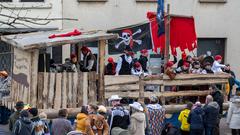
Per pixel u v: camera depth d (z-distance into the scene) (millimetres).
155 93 29062
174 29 30891
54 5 37500
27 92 26938
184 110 27625
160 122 27250
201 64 31484
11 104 28328
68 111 26969
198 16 39500
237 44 40156
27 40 27703
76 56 29578
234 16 39969
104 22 38375
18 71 28406
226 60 40062
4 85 30609
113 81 28125
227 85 31094
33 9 37156
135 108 25016
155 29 31031
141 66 31031
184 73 29906
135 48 33250
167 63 29547
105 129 23406
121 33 33156
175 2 39125
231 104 29453
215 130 28078
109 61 29453
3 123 30484
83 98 27578
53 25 37469
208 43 40031
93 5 38125
